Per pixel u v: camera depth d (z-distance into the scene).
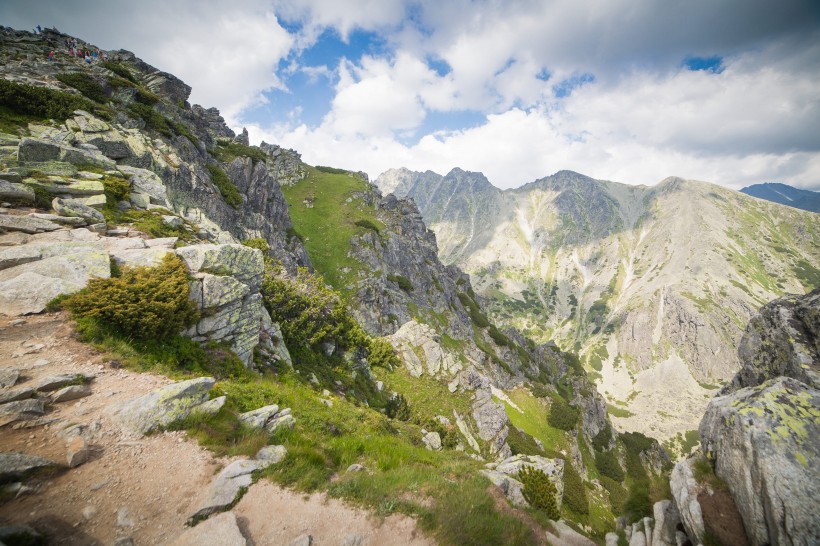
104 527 7.39
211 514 8.45
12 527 6.49
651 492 13.83
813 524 6.60
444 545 9.04
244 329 21.88
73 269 15.88
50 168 24.83
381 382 41.25
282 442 12.93
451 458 20.72
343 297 71.31
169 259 18.88
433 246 133.38
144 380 12.92
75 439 9.11
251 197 66.06
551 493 16.86
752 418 8.59
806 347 10.58
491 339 113.88
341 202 105.94
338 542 8.60
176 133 48.16
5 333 12.45
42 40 56.06
